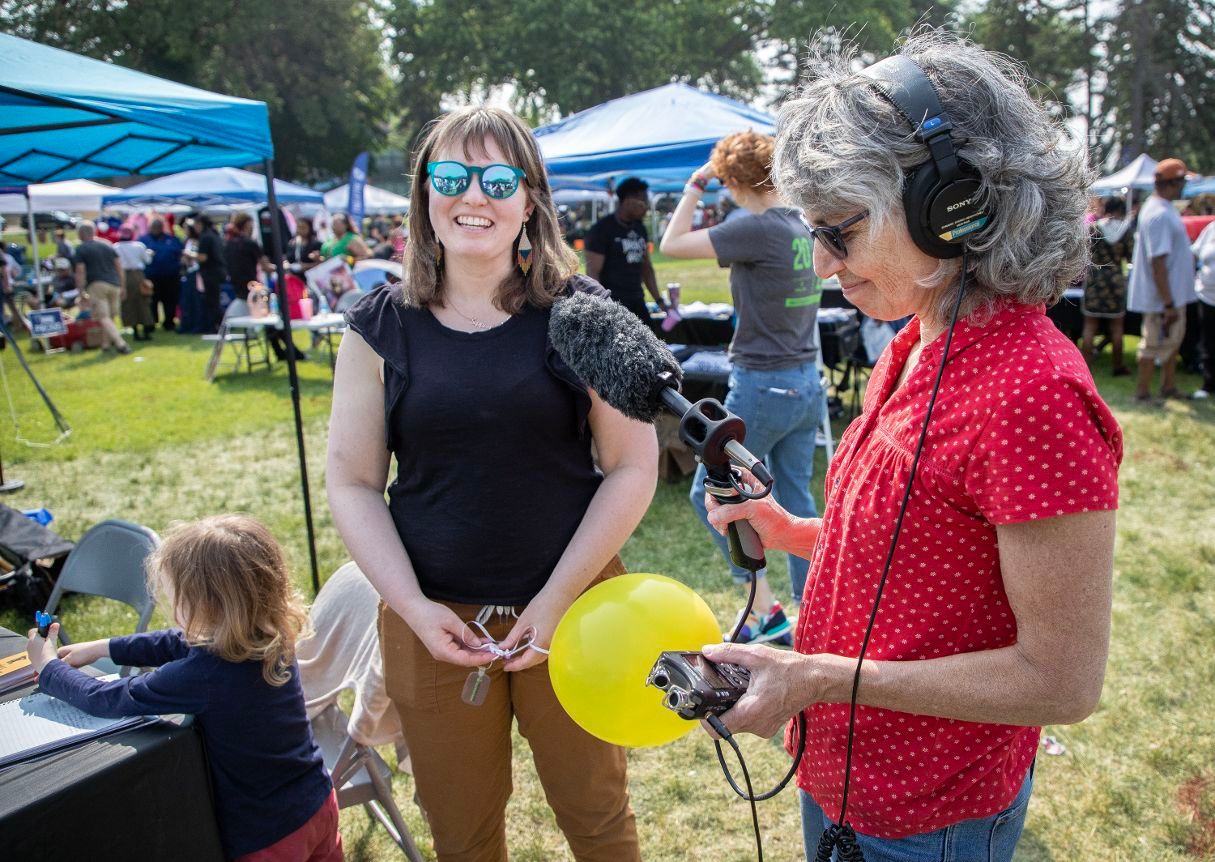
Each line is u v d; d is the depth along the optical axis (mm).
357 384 1624
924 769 1072
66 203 12852
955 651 996
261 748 1603
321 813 1721
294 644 1701
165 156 3594
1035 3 41000
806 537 1380
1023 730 1105
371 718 1976
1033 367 878
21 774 1331
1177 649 3305
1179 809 2490
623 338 1197
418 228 1594
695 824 2527
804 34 32906
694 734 2945
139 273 12344
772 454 3375
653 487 1652
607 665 1259
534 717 1645
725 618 3623
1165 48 38562
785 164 1000
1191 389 7168
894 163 899
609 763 1690
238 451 6543
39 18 28156
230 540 1601
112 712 1532
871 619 970
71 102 2547
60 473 6031
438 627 1499
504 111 1590
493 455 1541
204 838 1532
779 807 2586
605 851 1712
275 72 31844
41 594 3840
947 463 932
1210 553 4105
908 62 943
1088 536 858
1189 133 38562
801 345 3191
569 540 1621
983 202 894
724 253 3057
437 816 1701
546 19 32156
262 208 14242
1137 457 5559
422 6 34844
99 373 9727
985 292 944
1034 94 977
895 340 1140
